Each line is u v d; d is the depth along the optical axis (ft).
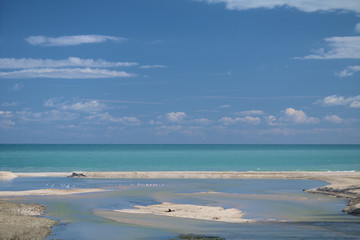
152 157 572.51
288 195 180.86
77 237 93.04
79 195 176.65
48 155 627.87
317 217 125.29
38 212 130.72
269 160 497.05
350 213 132.36
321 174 281.13
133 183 234.79
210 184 231.09
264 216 127.65
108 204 151.33
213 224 109.29
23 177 269.03
